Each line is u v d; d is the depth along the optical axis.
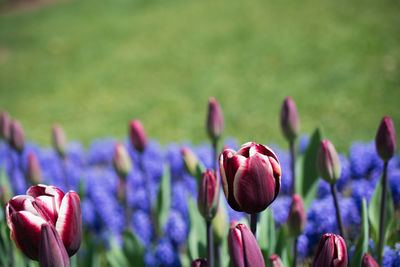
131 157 4.35
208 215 1.42
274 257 1.34
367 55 8.58
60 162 4.48
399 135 5.57
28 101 9.78
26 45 13.88
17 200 1.20
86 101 9.27
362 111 6.54
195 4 15.26
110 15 15.73
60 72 11.33
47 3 19.00
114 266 2.18
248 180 1.19
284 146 5.98
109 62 11.38
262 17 12.35
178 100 8.44
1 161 4.49
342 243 1.23
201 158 4.03
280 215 2.81
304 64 8.88
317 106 7.04
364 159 3.37
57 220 1.18
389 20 10.02
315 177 2.33
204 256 1.91
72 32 14.40
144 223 2.91
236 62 9.79
